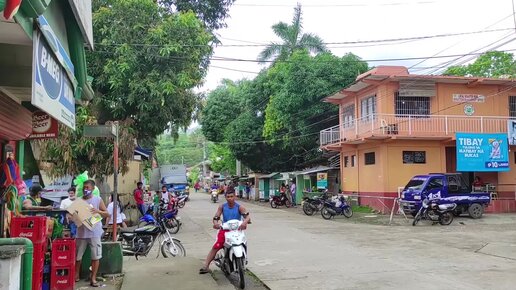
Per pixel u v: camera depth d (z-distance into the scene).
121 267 8.19
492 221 19.86
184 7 18.25
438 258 10.75
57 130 7.88
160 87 14.85
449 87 24.55
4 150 7.28
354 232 16.48
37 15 3.76
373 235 15.56
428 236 15.16
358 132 25.36
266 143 37.91
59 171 13.70
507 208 23.28
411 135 22.95
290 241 13.98
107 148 14.87
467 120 23.95
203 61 16.95
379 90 24.11
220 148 57.25
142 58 15.20
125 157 15.27
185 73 15.28
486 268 9.48
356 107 27.22
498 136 23.28
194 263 9.40
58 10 5.46
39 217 5.91
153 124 15.94
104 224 12.02
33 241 5.82
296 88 30.75
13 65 5.86
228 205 8.80
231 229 8.42
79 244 7.44
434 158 23.86
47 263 6.85
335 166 31.36
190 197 53.94
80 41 6.18
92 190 7.77
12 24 3.95
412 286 7.85
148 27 15.38
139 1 15.41
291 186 33.34
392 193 23.34
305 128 31.50
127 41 15.00
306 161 35.00
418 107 24.31
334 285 8.01
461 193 20.41
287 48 36.12
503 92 25.08
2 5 3.12
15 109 6.93
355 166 26.95
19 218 5.83
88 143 14.13
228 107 44.25
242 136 39.09
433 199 19.59
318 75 30.09
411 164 23.69
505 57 34.38
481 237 14.75
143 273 8.36
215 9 18.56
